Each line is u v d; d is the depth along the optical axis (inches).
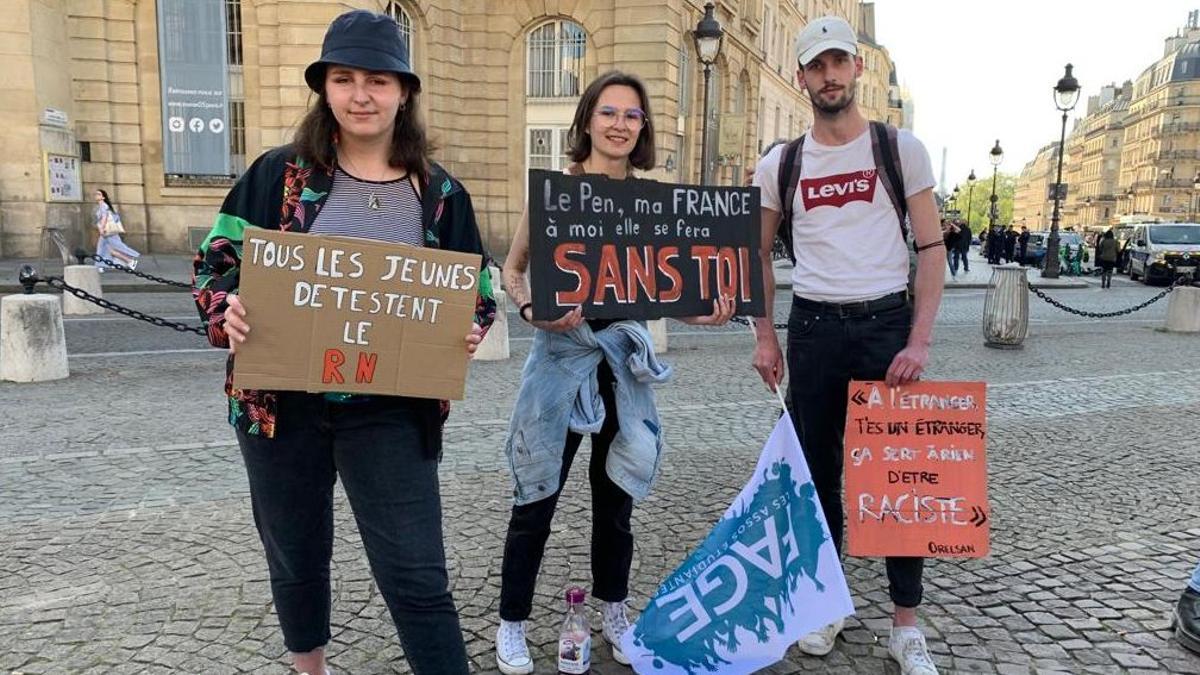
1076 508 172.1
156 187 799.1
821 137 113.2
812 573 102.9
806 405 117.3
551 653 113.3
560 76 935.7
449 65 891.4
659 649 106.7
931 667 107.5
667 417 246.2
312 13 733.9
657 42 877.8
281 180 84.6
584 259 100.5
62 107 753.0
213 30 777.6
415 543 85.3
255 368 80.0
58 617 119.6
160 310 463.5
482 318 90.2
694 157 1079.6
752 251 109.6
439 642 85.0
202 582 131.3
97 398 254.4
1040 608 128.5
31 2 705.0
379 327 82.1
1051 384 305.4
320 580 92.9
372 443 85.2
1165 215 4158.5
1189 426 241.4
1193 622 116.3
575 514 164.4
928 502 111.2
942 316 558.9
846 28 107.0
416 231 86.8
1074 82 884.0
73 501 166.1
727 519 108.9
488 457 199.2
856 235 111.1
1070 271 1170.6
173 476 182.2
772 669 110.8
